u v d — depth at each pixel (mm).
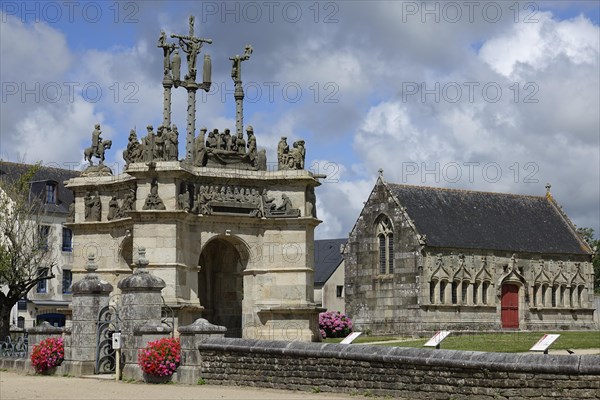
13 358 41000
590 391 24609
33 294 85062
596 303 93812
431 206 84438
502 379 25719
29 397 28938
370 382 28656
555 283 89375
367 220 84500
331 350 29594
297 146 49344
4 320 58406
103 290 37562
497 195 90875
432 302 80062
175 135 46281
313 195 49281
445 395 26797
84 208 50406
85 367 36969
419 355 27438
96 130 51125
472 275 82750
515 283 86125
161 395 29312
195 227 47000
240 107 50250
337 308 105625
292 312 47594
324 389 29781
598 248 126688
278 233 48562
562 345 59500
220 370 32688
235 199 47906
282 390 30688
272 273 48344
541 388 25188
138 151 47500
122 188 48906
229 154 48375
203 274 51938
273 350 31047
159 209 45438
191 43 49094
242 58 50531
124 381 34469
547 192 95625
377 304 82875
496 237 85750
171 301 44750
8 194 65562
